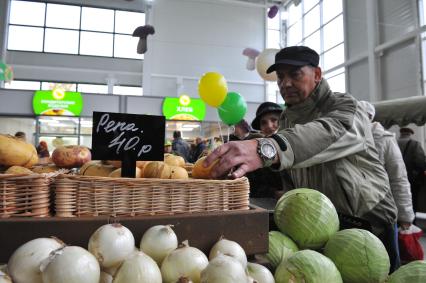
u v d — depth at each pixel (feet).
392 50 21.40
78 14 33.06
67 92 23.66
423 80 19.31
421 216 14.82
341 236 2.78
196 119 25.70
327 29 29.14
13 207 2.46
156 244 2.24
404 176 6.31
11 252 2.36
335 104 3.88
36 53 31.71
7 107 22.89
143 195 2.65
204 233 2.66
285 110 4.80
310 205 3.00
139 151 2.96
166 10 32.73
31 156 3.25
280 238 2.99
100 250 2.02
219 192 2.85
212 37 33.63
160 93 32.19
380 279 2.56
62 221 2.41
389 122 12.66
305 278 2.29
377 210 3.82
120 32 33.73
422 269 2.30
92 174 3.11
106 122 2.91
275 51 14.94
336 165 3.89
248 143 2.89
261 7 35.01
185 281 1.92
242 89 34.17
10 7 31.53
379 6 22.49
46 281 1.75
